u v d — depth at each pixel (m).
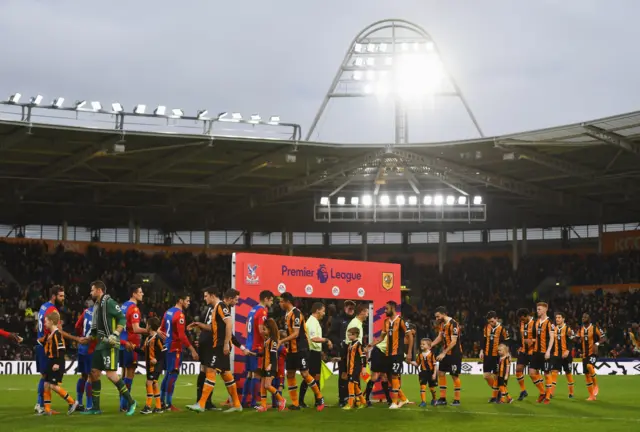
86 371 16.83
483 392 25.02
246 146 39.41
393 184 49.62
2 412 17.02
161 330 17.61
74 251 50.75
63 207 50.72
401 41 46.62
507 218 54.88
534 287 53.94
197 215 54.03
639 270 50.97
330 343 18.64
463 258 57.09
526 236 55.38
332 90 46.88
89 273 49.59
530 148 39.44
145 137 36.78
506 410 17.98
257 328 17.38
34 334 43.25
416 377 34.53
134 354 17.05
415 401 21.17
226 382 16.78
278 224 56.47
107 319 15.96
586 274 53.19
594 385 21.50
